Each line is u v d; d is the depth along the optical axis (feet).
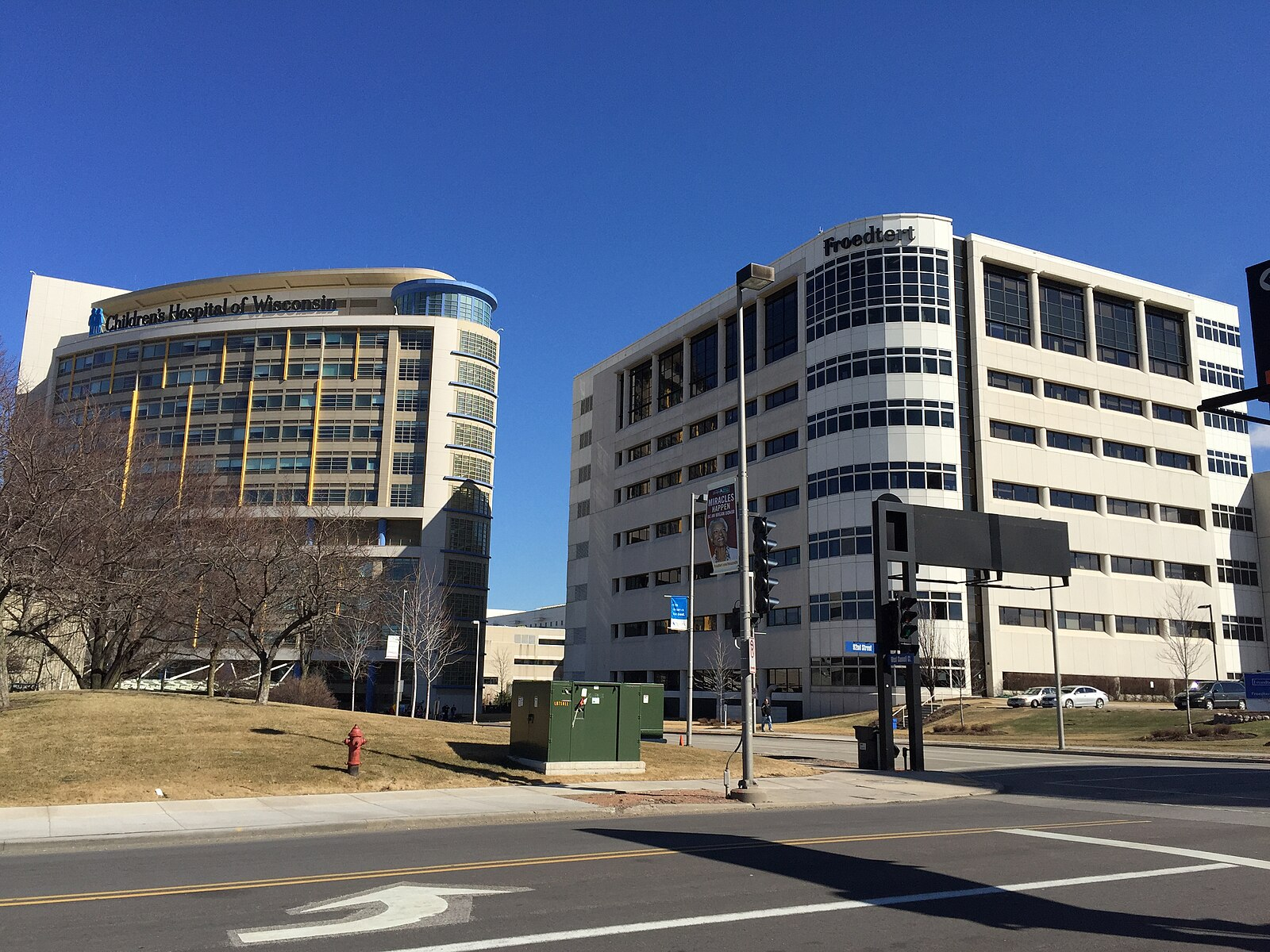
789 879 30.78
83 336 356.79
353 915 25.29
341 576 108.27
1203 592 237.04
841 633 200.95
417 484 315.99
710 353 269.23
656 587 273.54
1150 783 72.49
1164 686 221.05
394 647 142.31
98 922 24.40
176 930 23.54
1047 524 93.56
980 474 210.18
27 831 39.52
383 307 357.82
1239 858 35.60
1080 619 216.54
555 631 477.36
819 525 210.38
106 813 44.80
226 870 31.89
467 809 47.85
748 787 54.95
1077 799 60.08
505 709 339.16
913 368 203.51
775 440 235.20
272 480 319.27
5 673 73.15
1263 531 250.37
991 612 205.57
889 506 85.61
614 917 25.22
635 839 39.55
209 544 99.76
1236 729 125.90
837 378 211.61
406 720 88.69
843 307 213.66
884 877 31.42
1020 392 222.07
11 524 74.38
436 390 323.16
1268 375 35.60
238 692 187.32
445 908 26.08
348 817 44.37
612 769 64.95
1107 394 235.20
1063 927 24.70
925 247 209.87
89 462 88.22
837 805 55.47
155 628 111.75
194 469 138.82
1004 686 203.31
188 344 338.95
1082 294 238.27
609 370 317.63
